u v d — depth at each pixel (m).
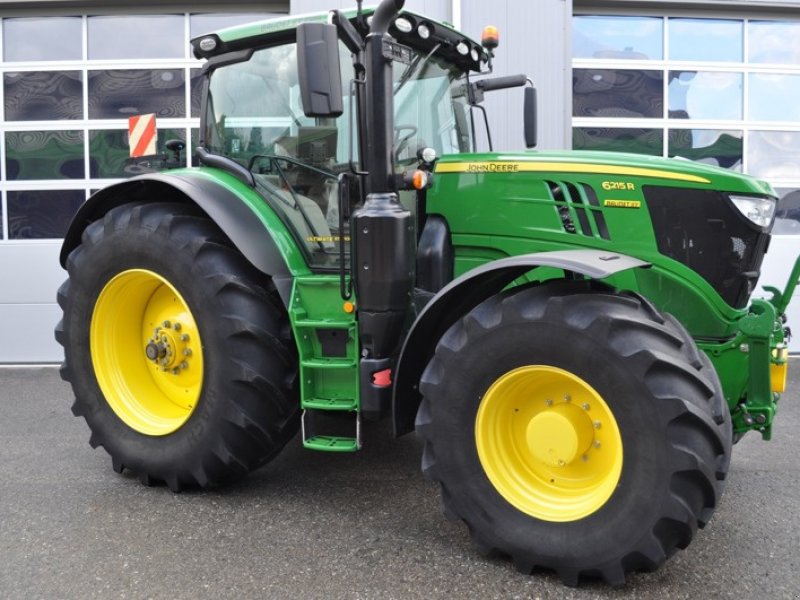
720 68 7.00
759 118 7.07
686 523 2.13
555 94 6.62
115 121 6.89
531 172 3.03
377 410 2.79
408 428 2.80
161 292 3.40
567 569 2.30
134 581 2.38
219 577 2.39
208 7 6.88
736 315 2.83
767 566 2.46
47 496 3.19
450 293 2.54
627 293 2.39
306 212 3.20
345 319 2.97
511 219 3.05
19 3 6.72
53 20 6.88
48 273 6.76
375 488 3.25
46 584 2.36
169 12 6.88
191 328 3.24
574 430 2.35
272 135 3.32
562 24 6.58
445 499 2.53
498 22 6.54
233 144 3.46
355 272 2.84
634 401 2.16
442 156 3.26
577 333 2.25
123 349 3.47
